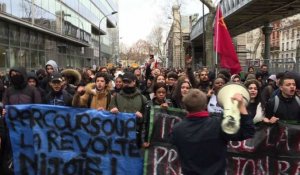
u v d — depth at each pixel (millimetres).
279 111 5867
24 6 25531
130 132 6234
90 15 56469
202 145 4074
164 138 6148
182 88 7133
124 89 6730
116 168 6258
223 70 8562
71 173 6352
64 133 6367
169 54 80625
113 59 99812
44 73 11164
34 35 30094
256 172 6008
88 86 6875
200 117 4156
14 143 6418
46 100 7402
